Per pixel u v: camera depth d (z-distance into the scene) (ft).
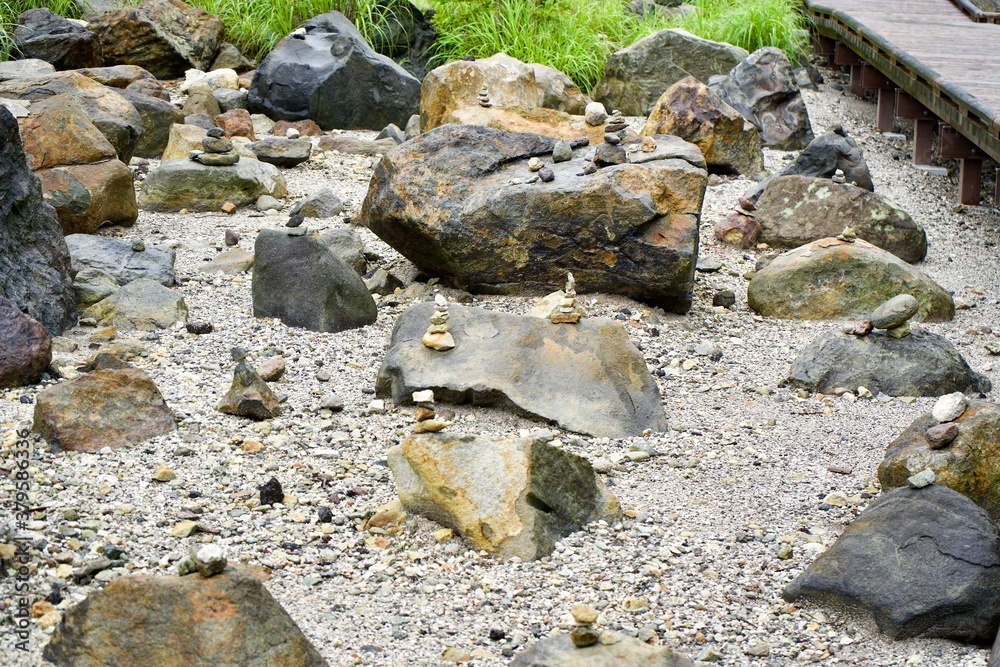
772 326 22.66
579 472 14.74
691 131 32.22
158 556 13.16
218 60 41.45
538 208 21.72
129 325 20.57
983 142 28.58
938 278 26.35
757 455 17.04
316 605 12.64
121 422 15.88
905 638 12.49
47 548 12.97
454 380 17.43
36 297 19.63
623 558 13.91
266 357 19.53
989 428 15.21
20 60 34.58
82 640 10.91
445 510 14.15
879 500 13.78
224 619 10.52
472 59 35.86
